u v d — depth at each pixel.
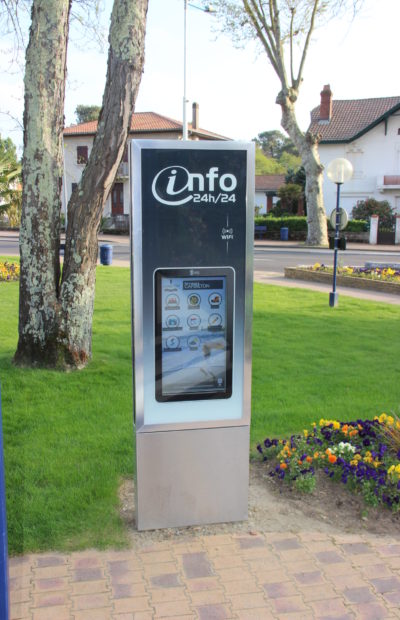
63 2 5.84
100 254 18.86
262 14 24.56
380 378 6.62
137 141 3.16
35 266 6.22
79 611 2.77
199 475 3.49
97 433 4.79
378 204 36.16
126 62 5.66
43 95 5.85
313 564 3.18
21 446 4.52
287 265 20.55
